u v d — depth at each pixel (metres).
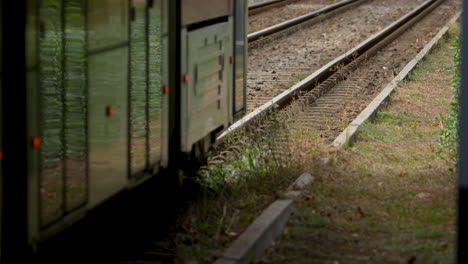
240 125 19.94
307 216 13.62
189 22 13.69
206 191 15.01
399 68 32.97
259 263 11.52
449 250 11.99
